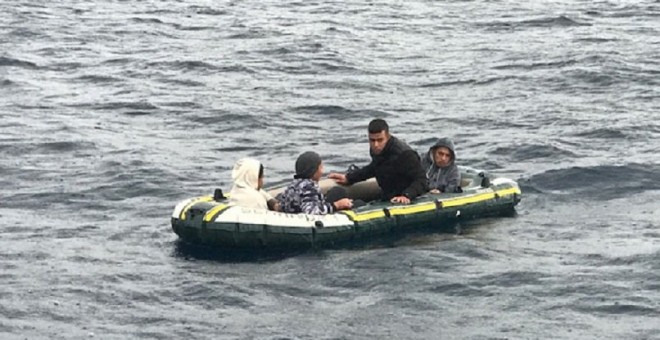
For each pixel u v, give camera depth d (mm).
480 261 12984
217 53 27719
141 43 29172
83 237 14031
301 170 13711
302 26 31875
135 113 21391
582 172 16641
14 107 21688
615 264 12836
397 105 22141
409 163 14219
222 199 13875
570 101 21922
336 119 21062
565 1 35656
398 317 11438
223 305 11805
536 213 14875
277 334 11031
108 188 16203
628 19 31906
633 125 19641
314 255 13188
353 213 13672
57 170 17141
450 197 14344
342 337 10961
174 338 10961
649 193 15766
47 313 11547
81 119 20750
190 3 36375
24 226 14438
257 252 13328
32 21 32062
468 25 32000
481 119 20719
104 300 11930
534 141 18672
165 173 17031
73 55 27328
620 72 24266
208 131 20109
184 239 13695
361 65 26250
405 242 13602
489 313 11523
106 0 36594
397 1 36938
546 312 11523
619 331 11023
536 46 28047
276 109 21766
